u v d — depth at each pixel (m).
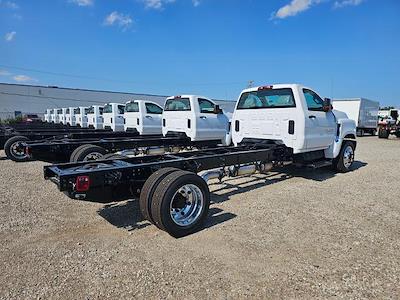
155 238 3.74
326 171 7.97
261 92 6.97
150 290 2.66
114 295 2.59
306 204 5.09
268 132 6.80
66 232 3.91
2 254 3.31
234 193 5.75
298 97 6.31
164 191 3.62
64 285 2.73
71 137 10.13
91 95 50.97
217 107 9.88
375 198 5.48
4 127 16.75
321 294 2.61
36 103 47.19
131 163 4.61
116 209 4.80
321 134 6.82
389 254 3.33
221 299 2.54
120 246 3.52
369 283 2.77
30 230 3.96
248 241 3.64
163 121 10.76
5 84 44.84
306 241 3.65
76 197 3.67
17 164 9.27
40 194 5.64
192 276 2.88
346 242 3.63
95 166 4.21
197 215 3.94
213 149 5.84
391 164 9.30
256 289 2.68
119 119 15.31
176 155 5.23
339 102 25.89
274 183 6.57
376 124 28.31
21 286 2.71
